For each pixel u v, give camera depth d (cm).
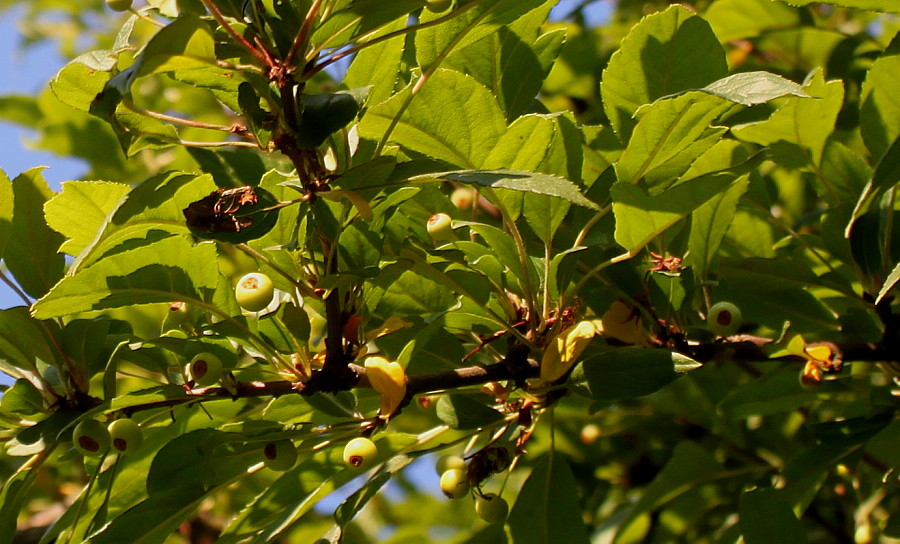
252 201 89
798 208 113
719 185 91
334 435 93
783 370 101
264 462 94
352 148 92
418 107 92
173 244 90
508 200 93
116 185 90
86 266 89
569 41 115
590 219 95
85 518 95
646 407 114
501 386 95
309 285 92
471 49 96
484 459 95
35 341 92
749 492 98
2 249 92
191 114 124
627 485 115
